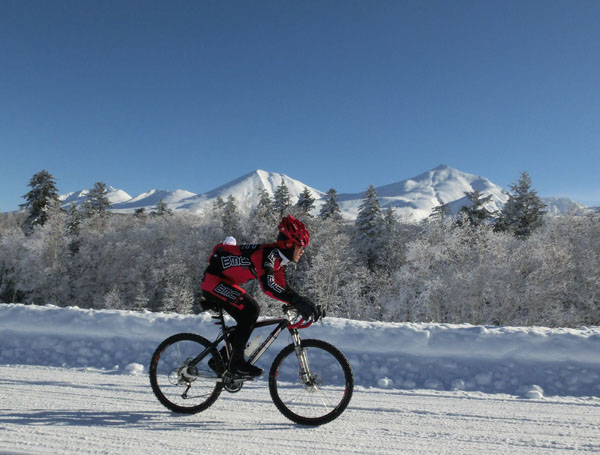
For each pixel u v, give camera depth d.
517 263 27.77
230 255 4.08
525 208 40.84
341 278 36.25
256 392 4.96
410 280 29.98
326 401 4.18
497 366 5.82
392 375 5.92
